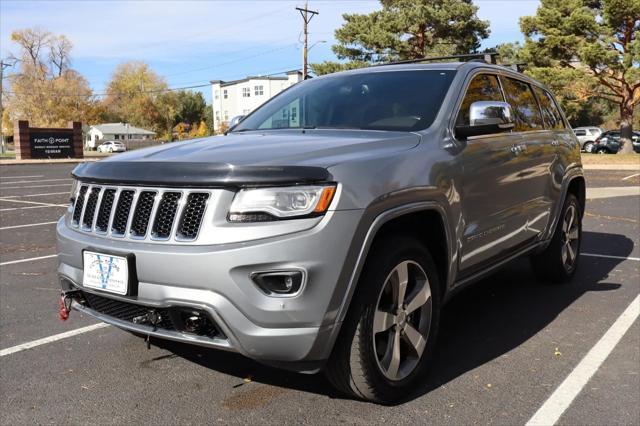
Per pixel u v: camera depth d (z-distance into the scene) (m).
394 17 35.25
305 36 40.25
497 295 5.36
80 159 40.50
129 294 2.85
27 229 9.66
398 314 3.15
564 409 3.13
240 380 3.54
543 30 30.28
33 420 3.05
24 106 78.06
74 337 4.31
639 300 5.16
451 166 3.50
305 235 2.65
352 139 3.35
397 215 3.00
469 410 3.12
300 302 2.66
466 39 35.47
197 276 2.68
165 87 99.44
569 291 5.46
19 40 79.56
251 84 87.81
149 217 2.89
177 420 3.04
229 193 2.73
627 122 31.48
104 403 3.24
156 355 3.94
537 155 4.76
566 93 29.98
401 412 3.10
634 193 13.99
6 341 4.23
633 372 3.61
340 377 2.98
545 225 5.07
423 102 3.85
